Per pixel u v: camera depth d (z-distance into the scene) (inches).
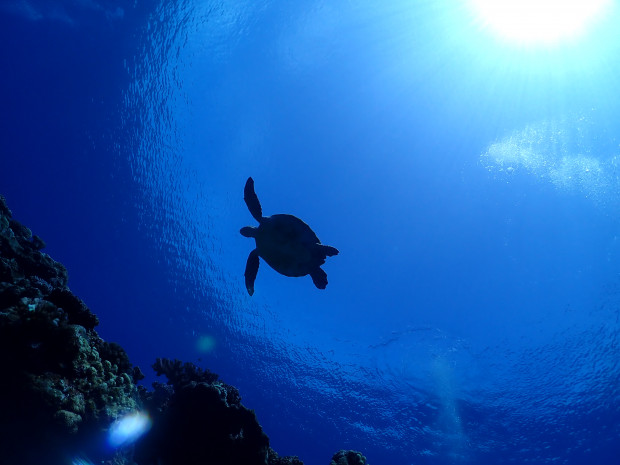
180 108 869.8
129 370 396.8
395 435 883.4
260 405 869.8
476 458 861.2
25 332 306.7
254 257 272.4
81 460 296.4
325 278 258.8
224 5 816.9
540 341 889.5
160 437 360.2
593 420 841.5
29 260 444.1
